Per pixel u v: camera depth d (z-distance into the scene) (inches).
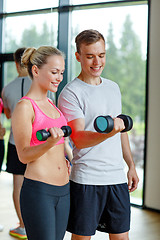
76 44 83.4
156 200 163.2
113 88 86.0
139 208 167.8
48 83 75.2
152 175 164.6
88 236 81.3
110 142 82.7
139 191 191.2
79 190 80.9
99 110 82.4
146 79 166.6
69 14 194.4
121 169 84.4
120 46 289.9
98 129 64.5
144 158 167.6
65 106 81.5
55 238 75.0
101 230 85.6
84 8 190.9
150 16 163.0
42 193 72.3
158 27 160.6
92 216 80.8
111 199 82.3
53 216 73.3
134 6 182.7
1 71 236.7
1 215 153.6
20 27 224.2
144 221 150.1
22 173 127.2
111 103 84.2
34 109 73.4
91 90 82.5
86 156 81.1
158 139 162.2
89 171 81.0
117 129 64.4
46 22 206.5
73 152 84.0
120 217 82.9
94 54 79.9
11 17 229.6
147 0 163.9
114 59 290.5
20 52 128.3
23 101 73.1
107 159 81.9
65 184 76.4
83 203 80.5
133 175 89.1
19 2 222.4
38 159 73.2
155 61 162.4
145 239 131.0
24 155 70.6
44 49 75.4
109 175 81.9
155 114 163.3
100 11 188.2
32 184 72.7
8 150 130.5
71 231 82.0
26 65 78.7
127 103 317.1
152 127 164.6
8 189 196.5
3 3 232.8
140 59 306.2
